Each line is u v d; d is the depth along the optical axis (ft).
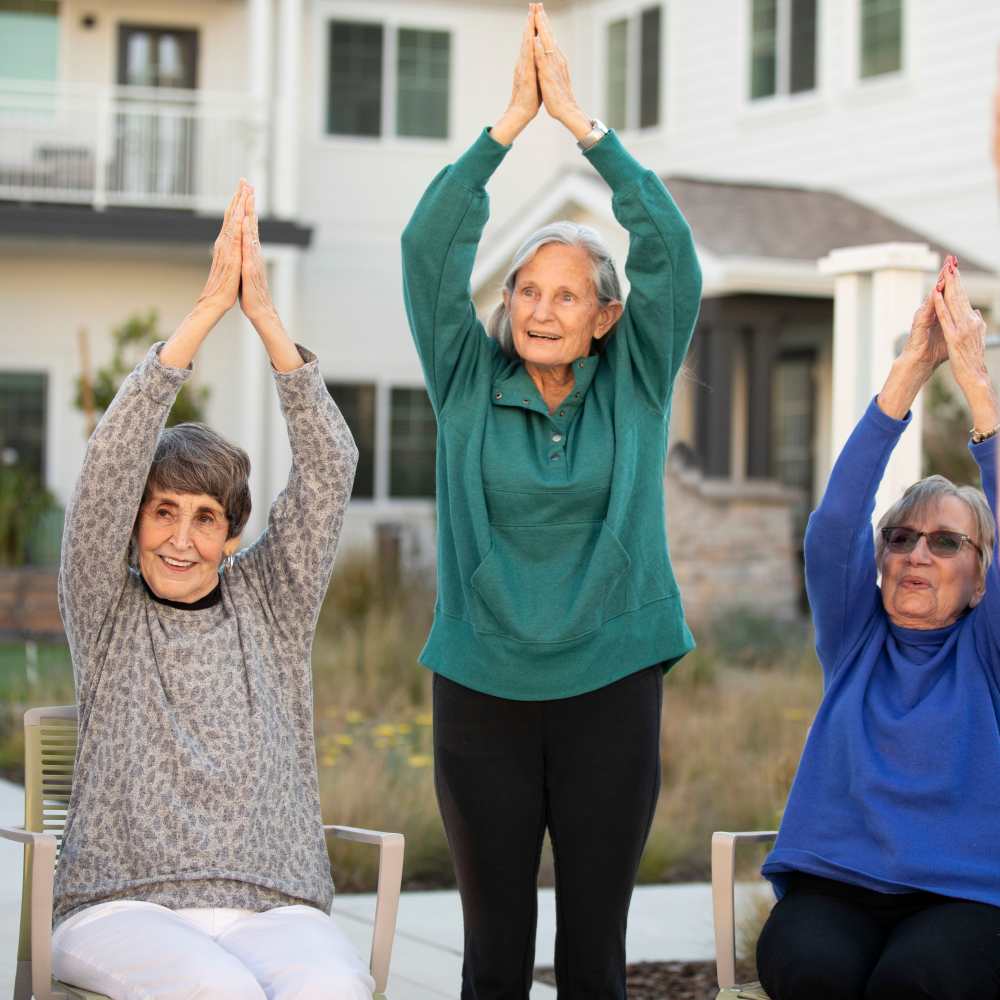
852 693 10.31
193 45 54.39
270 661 10.02
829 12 48.47
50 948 8.95
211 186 53.01
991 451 10.24
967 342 10.12
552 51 10.47
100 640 9.76
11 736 25.99
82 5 53.62
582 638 10.01
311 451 9.97
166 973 8.71
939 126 44.78
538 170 57.77
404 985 13.88
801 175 49.57
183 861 9.41
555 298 10.29
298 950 9.07
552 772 10.28
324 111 55.93
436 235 10.41
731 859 10.21
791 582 41.63
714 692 30.14
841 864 9.94
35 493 49.14
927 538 10.33
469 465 10.32
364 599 38.88
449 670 10.30
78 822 9.55
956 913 9.46
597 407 10.53
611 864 10.25
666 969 14.87
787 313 42.01
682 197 45.60
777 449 51.47
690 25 53.31
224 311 9.75
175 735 9.53
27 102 50.19
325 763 22.86
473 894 10.43
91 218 49.52
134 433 9.46
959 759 9.89
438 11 56.70
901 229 45.19
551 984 14.21
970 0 43.70
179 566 9.84
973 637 10.24
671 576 10.52
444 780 10.43
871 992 9.27
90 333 53.06
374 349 56.18
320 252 55.77
